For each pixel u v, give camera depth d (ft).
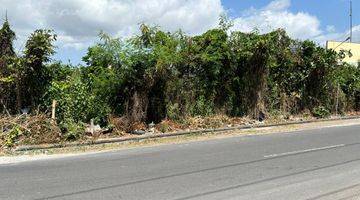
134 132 61.87
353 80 101.86
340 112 98.02
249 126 71.77
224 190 30.17
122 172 35.91
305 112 91.09
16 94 57.06
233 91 78.07
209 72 74.13
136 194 29.07
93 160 41.81
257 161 41.09
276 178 33.88
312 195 28.91
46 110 56.95
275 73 86.63
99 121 61.87
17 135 51.26
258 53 78.79
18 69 56.59
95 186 31.14
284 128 71.46
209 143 53.98
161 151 47.52
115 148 50.29
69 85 59.93
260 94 80.69
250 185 31.60
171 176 34.45
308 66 92.17
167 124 66.13
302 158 42.70
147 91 65.82
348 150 47.52
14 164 39.75
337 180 33.22
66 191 29.73
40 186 31.09
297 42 90.17
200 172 36.04
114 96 64.39
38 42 56.85
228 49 75.72
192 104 71.97
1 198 27.99
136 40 65.41
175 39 70.54
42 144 50.96
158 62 64.64
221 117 74.49
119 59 64.28
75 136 54.24
